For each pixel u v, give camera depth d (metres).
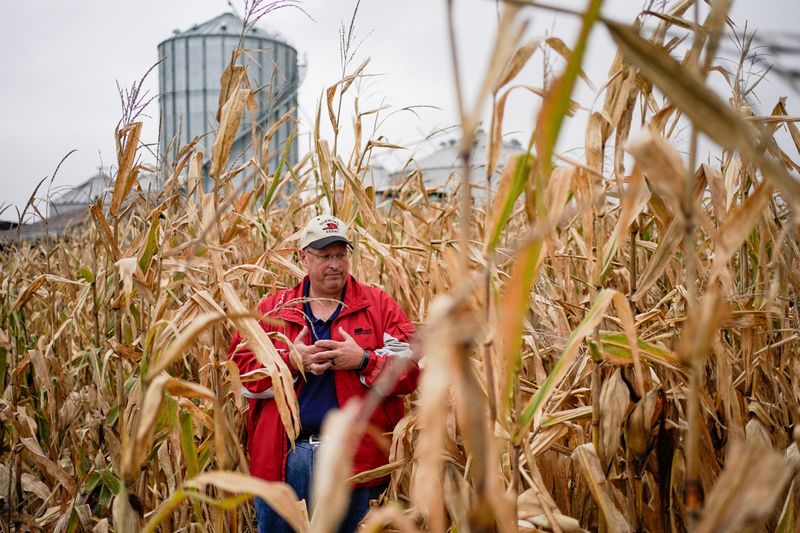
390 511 1.14
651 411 1.94
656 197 1.79
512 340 1.13
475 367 2.03
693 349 1.21
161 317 2.42
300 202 4.95
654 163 1.16
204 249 3.09
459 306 0.98
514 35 0.94
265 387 3.07
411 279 4.09
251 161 3.62
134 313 3.14
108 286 3.35
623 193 1.81
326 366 2.99
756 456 1.07
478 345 1.54
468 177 1.00
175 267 2.62
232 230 3.25
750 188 2.30
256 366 3.01
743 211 1.31
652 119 1.89
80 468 3.14
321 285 3.33
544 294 2.93
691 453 1.24
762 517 1.04
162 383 1.50
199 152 3.17
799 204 0.92
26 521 3.04
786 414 2.34
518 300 1.11
